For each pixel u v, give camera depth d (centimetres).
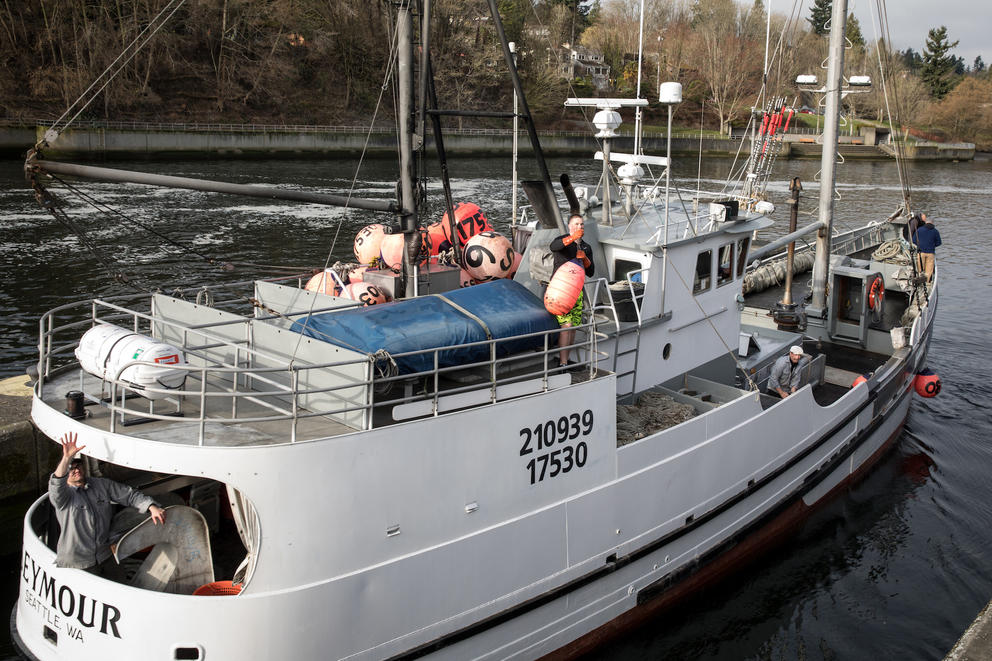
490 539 802
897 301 2008
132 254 2923
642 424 1013
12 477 1175
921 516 1394
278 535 673
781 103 2172
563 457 862
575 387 858
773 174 6969
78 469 722
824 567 1221
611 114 1114
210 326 807
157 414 693
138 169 5544
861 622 1091
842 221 4394
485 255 995
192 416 746
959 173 8000
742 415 1111
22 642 764
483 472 788
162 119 6831
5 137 5522
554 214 1031
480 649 822
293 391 657
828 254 1778
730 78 8494
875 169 7931
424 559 753
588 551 909
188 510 766
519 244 1141
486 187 5072
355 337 748
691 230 1167
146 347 702
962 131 11025
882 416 1554
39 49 6347
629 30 9344
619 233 1134
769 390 1264
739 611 1102
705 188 5141
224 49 7419
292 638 688
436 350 722
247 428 712
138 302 2328
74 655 709
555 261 878
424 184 937
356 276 1004
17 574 1145
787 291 1834
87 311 2245
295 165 6319
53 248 2948
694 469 1030
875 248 2592
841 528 1343
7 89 6128
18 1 6397
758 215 1312
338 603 703
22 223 3347
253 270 2769
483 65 7475
